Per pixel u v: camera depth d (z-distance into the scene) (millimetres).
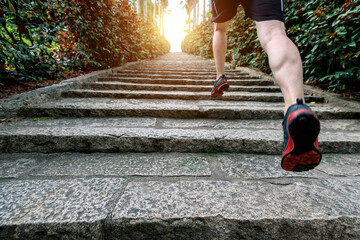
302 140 719
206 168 1312
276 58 839
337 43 2777
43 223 815
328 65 3191
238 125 2008
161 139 1543
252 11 1022
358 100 2576
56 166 1315
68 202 941
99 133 1554
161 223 842
